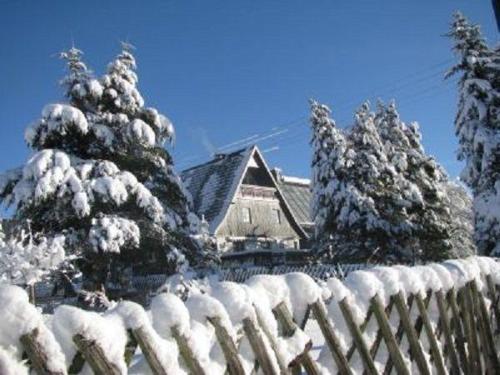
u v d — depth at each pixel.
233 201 35.50
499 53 23.73
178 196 21.36
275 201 40.25
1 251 8.06
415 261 27.30
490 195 21.75
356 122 29.25
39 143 18.83
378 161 28.27
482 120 22.69
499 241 21.22
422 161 30.86
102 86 20.06
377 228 26.50
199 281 10.24
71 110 18.30
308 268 22.20
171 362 1.80
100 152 19.23
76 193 16.77
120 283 18.62
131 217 18.48
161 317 1.88
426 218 28.27
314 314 2.50
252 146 38.78
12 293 1.52
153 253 19.55
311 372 2.38
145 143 19.42
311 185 29.23
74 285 16.81
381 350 2.84
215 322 2.00
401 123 32.12
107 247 16.45
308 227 45.81
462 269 3.73
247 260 33.47
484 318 3.90
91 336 1.62
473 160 22.81
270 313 2.28
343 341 2.61
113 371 1.65
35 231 17.73
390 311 2.96
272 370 2.11
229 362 1.99
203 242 21.80
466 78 23.47
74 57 20.28
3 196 18.22
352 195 26.80
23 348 1.50
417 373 2.96
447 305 3.52
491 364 3.84
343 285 2.73
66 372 1.55
